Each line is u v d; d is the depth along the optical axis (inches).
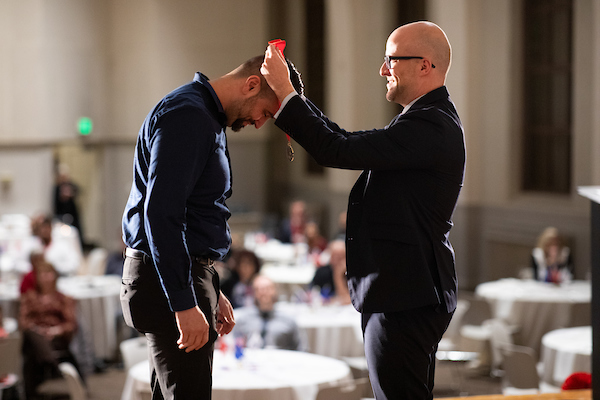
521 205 364.5
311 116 73.3
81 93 530.9
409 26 76.3
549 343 197.5
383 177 75.2
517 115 370.6
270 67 74.3
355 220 77.4
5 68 504.1
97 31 537.0
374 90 474.3
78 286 295.7
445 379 191.5
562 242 296.0
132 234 73.2
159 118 69.7
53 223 446.9
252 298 251.6
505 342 218.7
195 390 74.1
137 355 193.6
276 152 592.1
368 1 474.0
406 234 74.0
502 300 265.0
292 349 215.0
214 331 74.8
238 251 277.0
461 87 390.6
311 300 255.9
